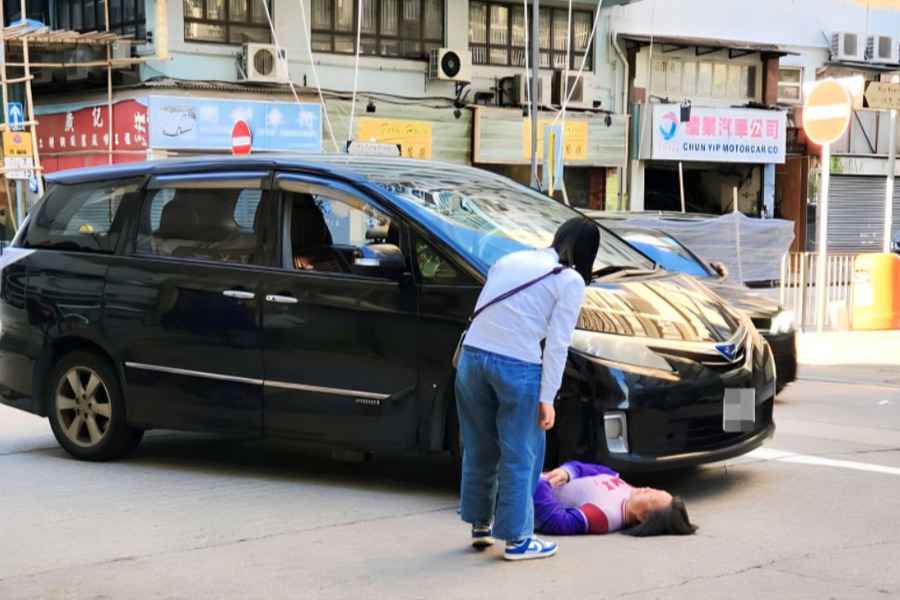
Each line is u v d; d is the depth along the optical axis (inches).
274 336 289.4
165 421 309.9
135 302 312.2
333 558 227.3
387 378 275.1
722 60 1286.9
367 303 277.7
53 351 330.6
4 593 207.8
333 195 290.7
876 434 373.4
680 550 233.0
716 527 252.7
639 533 245.3
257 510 267.7
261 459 330.3
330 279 283.7
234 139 746.2
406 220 278.5
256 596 204.1
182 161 320.8
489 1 1136.8
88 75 991.6
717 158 1255.5
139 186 323.0
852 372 550.9
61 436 331.6
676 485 295.7
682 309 281.9
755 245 772.0
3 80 909.2
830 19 1379.2
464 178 312.3
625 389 259.3
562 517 244.8
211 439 361.4
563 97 1155.3
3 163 1031.0
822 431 378.9
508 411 216.7
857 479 302.4
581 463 256.8
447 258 271.6
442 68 1085.8
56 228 336.2
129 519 260.1
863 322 711.1
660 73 1250.6
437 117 1103.6
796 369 431.8
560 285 213.0
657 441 262.8
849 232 1408.7
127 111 979.9
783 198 1380.4
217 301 298.5
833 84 656.4
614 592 203.9
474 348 217.9
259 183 302.2
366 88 1071.6
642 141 1220.5
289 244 293.6
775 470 314.2
